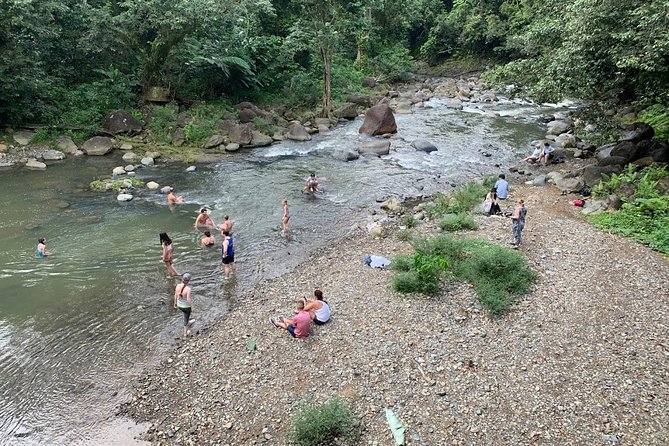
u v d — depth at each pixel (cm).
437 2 6306
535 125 3475
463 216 1795
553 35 2222
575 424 877
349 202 2156
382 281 1420
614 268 1399
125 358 1162
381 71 5216
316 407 926
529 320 1177
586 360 1037
